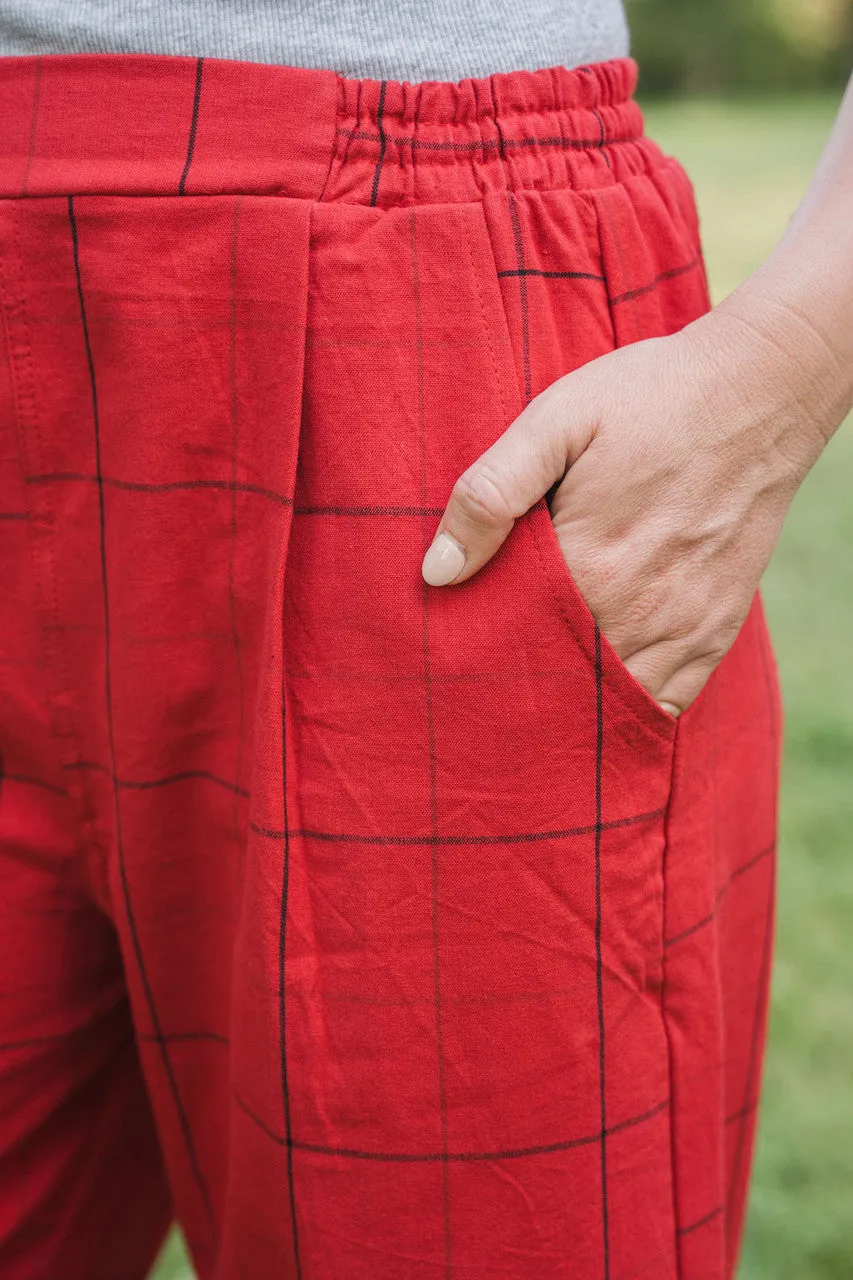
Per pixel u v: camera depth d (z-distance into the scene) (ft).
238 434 2.73
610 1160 2.91
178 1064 3.42
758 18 48.96
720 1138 3.18
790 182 30.01
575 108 2.76
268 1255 3.05
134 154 2.61
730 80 49.98
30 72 2.67
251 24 2.55
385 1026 2.78
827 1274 5.29
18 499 3.02
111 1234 3.96
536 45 2.69
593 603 2.64
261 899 2.76
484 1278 2.90
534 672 2.63
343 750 2.70
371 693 2.67
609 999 2.84
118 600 2.94
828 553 12.46
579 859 2.74
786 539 12.88
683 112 46.03
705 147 36.81
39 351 2.83
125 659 2.97
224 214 2.58
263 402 2.67
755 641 3.23
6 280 2.77
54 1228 3.71
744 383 2.58
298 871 2.76
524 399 2.63
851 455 15.40
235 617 2.86
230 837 3.08
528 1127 2.83
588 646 2.62
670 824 2.87
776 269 2.64
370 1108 2.82
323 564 2.65
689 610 2.69
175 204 2.59
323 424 2.60
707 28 49.44
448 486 2.61
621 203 2.76
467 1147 2.83
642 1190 2.98
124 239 2.64
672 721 2.74
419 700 2.65
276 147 2.55
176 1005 3.35
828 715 9.46
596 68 2.85
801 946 7.20
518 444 2.53
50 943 3.43
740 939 3.37
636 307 2.80
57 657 3.14
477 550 2.55
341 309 2.56
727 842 3.18
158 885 3.18
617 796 2.75
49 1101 3.55
